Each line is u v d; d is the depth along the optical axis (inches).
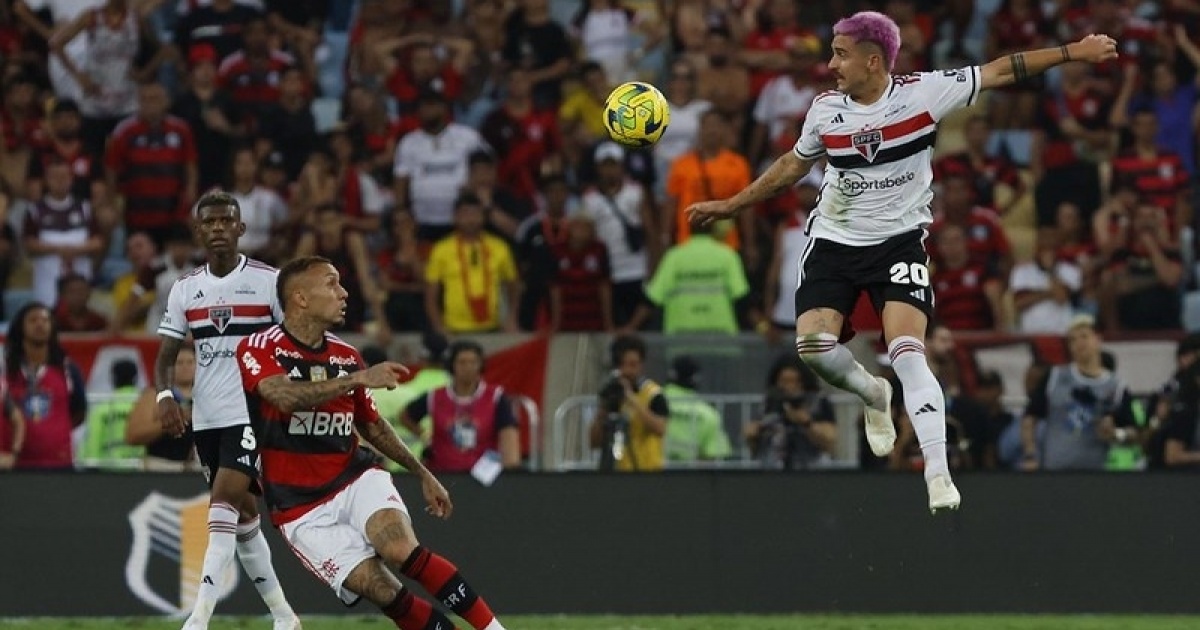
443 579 1075.3
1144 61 2608.3
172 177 2407.7
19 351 1771.7
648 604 1706.4
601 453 1814.7
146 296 2235.5
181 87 2608.3
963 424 1846.7
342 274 2199.8
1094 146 2546.8
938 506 1098.7
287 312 1107.9
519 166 2459.4
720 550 1718.8
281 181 2380.7
